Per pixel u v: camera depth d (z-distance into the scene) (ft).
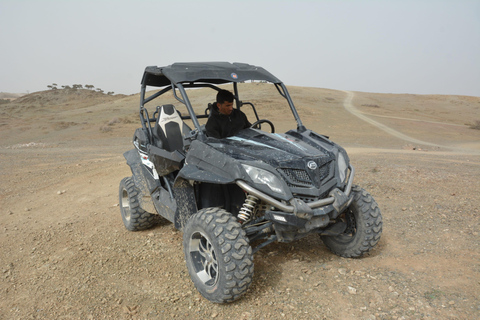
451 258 12.88
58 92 523.70
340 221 12.71
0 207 23.93
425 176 25.76
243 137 13.03
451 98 383.24
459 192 21.12
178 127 16.98
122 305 11.34
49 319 10.81
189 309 10.89
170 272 13.33
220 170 11.13
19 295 12.34
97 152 60.54
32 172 36.78
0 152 62.28
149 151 15.38
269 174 10.73
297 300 10.85
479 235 14.66
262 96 245.04
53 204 24.04
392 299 10.57
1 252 16.20
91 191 27.07
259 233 11.93
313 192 10.98
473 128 158.30
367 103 291.79
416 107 292.40
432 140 111.04
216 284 10.68
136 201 17.19
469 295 10.51
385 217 17.46
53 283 12.99
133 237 17.11
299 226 10.71
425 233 15.30
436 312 9.84
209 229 10.68
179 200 12.70
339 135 116.88
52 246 16.53
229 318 10.27
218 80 16.19
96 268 13.96
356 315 9.97
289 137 13.25
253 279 12.20
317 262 13.20
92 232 18.08
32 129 136.26
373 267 12.60
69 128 137.49
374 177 25.68
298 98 266.98
